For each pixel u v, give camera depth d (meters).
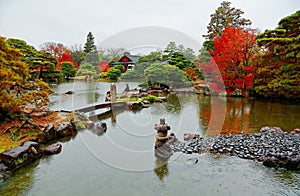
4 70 4.55
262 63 11.12
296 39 9.25
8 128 4.84
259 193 2.99
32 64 14.11
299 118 7.37
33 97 5.52
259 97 12.04
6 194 2.94
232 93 11.84
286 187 3.13
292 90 9.88
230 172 3.57
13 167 3.60
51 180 3.30
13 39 14.73
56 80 17.31
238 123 6.69
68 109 7.82
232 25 19.16
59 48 31.05
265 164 3.77
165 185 3.17
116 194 2.94
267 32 10.38
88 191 3.01
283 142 4.69
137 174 3.46
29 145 4.12
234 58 11.06
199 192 3.01
